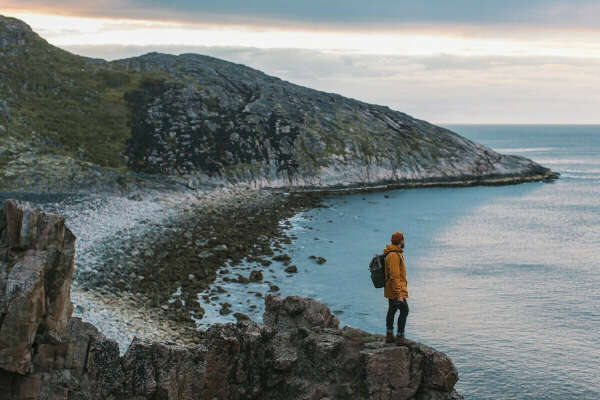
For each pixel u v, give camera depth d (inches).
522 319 1337.4
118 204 2107.5
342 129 3826.3
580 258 1941.4
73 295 1141.7
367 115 4256.9
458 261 1878.7
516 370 1079.6
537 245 2142.0
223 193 2768.2
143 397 394.9
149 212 2090.3
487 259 1911.9
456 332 1254.9
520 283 1631.4
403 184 3599.9
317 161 3412.9
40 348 365.1
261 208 2551.7
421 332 1253.1
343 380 435.5
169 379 401.7
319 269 1636.3
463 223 2546.8
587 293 1540.4
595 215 2819.9
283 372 445.1
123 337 952.3
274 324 539.8
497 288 1581.0
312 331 480.1
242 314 1170.0
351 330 487.5
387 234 2208.4
